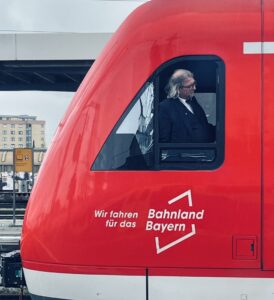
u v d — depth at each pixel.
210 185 3.88
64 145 4.15
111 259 3.98
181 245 3.88
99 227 3.99
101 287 4.00
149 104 4.07
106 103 4.12
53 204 4.10
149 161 4.00
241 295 3.85
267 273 3.83
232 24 4.04
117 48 4.17
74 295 4.06
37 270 4.15
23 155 14.62
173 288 3.91
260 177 3.85
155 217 3.92
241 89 3.94
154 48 4.09
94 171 4.04
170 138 4.00
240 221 3.84
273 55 3.95
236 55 3.98
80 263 4.02
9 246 7.97
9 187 25.95
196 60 4.03
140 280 3.95
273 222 3.82
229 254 3.85
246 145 3.88
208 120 3.98
